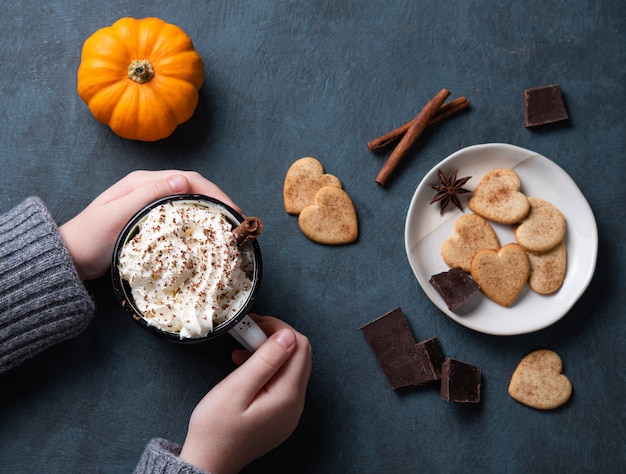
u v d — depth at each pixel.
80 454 0.59
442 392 0.60
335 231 0.60
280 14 0.61
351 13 0.62
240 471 0.60
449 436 0.61
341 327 0.61
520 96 0.62
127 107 0.56
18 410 0.59
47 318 0.54
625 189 0.61
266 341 0.52
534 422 0.61
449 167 0.60
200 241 0.47
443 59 0.62
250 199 0.61
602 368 0.61
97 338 0.59
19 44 0.60
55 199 0.60
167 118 0.57
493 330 0.58
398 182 0.61
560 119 0.61
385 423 0.61
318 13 0.61
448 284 0.59
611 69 0.62
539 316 0.60
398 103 0.61
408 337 0.60
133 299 0.47
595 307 0.62
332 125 0.61
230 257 0.47
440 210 0.61
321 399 0.61
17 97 0.60
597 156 0.62
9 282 0.52
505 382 0.61
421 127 0.60
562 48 0.62
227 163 0.61
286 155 0.61
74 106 0.60
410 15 0.62
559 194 0.61
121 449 0.59
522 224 0.60
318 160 0.61
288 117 0.61
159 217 0.47
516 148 0.59
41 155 0.60
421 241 0.61
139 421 0.59
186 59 0.57
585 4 0.62
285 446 0.60
